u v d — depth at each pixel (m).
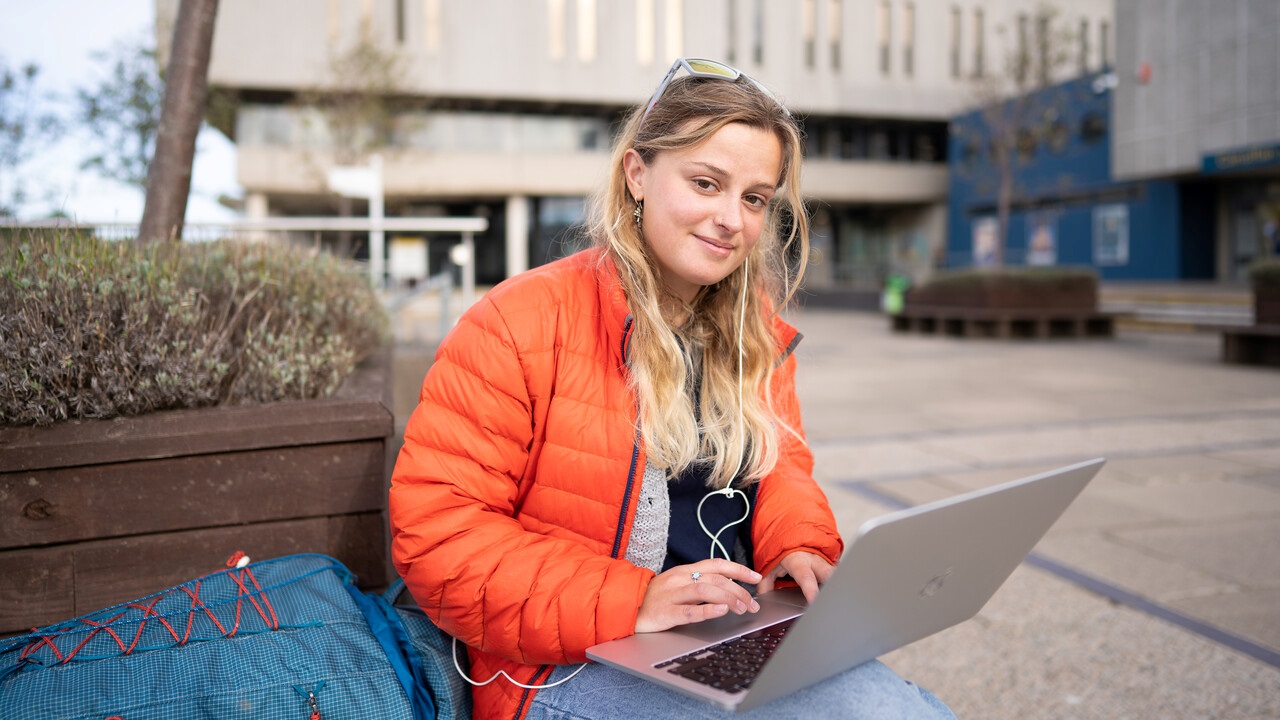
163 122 2.72
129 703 1.16
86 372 1.69
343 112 22.97
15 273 1.74
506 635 1.25
